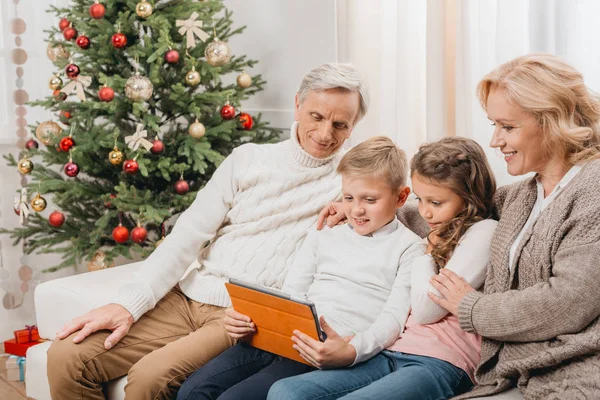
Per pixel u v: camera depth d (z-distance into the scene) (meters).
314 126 1.83
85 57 2.67
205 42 2.72
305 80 1.83
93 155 2.69
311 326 1.40
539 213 1.43
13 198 3.10
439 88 2.31
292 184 1.88
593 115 1.38
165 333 1.82
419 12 2.44
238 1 3.28
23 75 3.05
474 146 1.59
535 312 1.28
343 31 2.68
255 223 1.88
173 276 1.86
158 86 2.65
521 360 1.31
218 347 1.70
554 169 1.41
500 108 1.38
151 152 2.59
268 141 2.91
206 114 2.77
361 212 1.64
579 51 1.99
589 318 1.26
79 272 3.32
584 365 1.25
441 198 1.54
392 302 1.57
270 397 1.40
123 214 2.75
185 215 1.94
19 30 3.03
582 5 1.98
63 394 1.67
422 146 1.61
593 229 1.28
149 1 2.53
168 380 1.61
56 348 1.68
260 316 1.53
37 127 2.66
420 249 1.63
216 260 1.91
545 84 1.34
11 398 2.48
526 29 2.14
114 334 1.71
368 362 1.49
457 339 1.48
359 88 1.82
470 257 1.49
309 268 1.73
